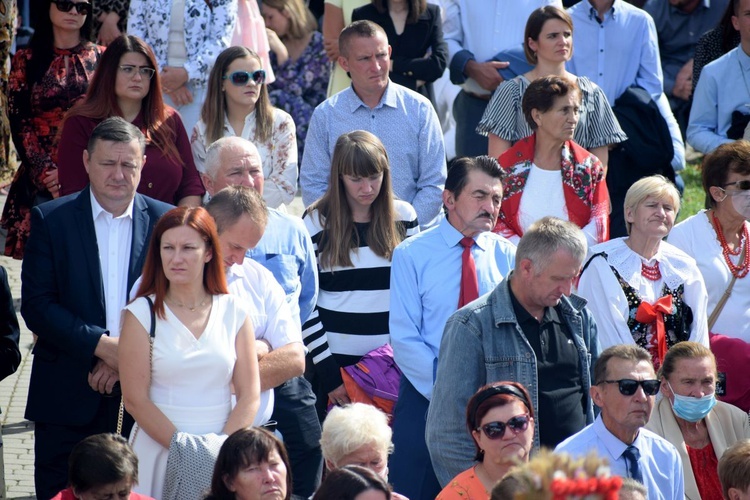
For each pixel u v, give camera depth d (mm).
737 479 18609
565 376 19234
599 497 9453
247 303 20594
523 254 18875
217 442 18109
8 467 24531
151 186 24875
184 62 31125
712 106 32938
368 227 24094
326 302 24094
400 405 21703
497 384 17453
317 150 28172
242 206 20406
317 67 43375
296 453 22281
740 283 25500
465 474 17625
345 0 35312
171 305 18734
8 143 37000
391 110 27953
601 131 29297
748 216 25125
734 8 32469
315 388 24281
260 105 27969
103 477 16688
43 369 20984
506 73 33719
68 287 20812
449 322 19469
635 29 33656
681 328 23328
